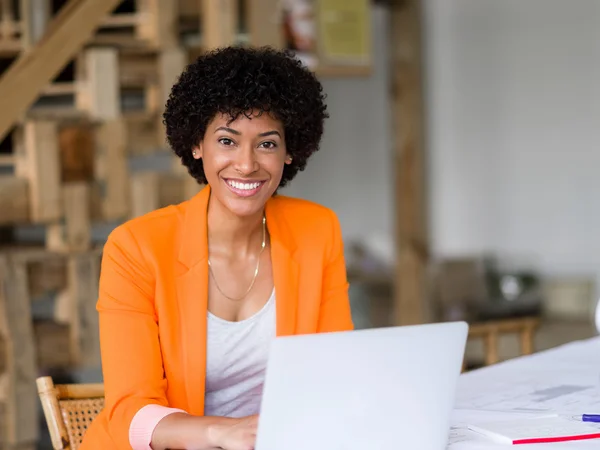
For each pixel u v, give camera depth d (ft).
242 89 5.54
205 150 5.80
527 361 6.97
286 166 6.41
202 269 5.82
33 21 11.99
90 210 11.52
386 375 4.23
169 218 5.99
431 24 25.05
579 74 22.48
